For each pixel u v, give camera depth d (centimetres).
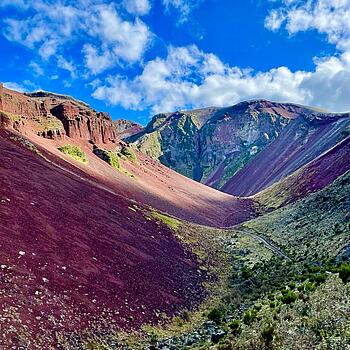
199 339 2545
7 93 9862
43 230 3441
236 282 4472
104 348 2192
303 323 1889
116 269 3525
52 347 1947
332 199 6606
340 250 4100
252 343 1850
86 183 6644
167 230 6306
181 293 3731
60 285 2644
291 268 4297
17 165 5138
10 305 2098
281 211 8762
